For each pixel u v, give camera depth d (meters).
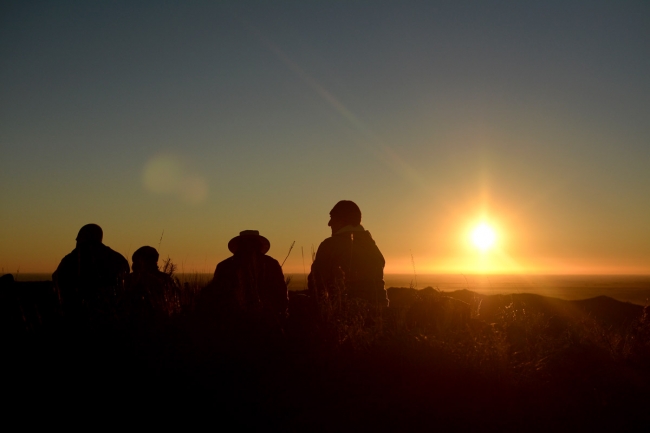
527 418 4.11
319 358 4.65
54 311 5.33
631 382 4.70
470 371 4.54
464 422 4.01
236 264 6.41
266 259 6.49
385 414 4.02
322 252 6.49
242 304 5.39
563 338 5.61
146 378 4.17
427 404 4.15
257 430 3.75
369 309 5.61
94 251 6.95
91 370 4.22
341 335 4.95
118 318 4.98
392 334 5.07
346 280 6.30
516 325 6.02
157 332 4.82
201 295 5.94
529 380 4.52
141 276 5.95
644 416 4.20
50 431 3.55
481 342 5.00
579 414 4.18
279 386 4.23
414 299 6.44
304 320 5.41
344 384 4.32
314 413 3.97
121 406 3.85
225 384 4.20
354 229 6.73
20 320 4.98
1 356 4.32
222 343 4.73
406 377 4.46
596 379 4.71
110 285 6.53
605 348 5.33
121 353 4.47
